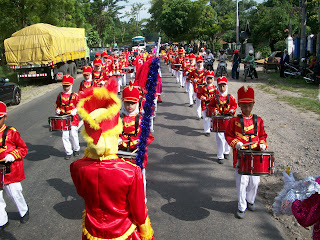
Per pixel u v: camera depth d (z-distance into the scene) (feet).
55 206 18.40
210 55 77.20
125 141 16.29
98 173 8.95
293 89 52.60
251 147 15.90
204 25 148.46
